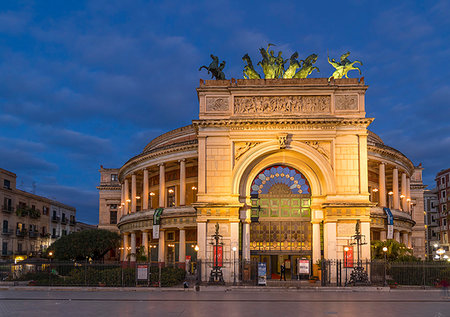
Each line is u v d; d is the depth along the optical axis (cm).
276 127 5359
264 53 5903
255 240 5625
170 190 7475
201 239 5256
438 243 11612
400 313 2767
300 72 5791
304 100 5438
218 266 4797
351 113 5369
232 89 5441
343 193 5244
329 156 5325
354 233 5197
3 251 9538
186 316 2600
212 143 5400
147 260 6631
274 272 5922
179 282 5031
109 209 10112
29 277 5134
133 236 7519
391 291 4334
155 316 2597
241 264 5175
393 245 5459
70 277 4769
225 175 5347
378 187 7612
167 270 4931
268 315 2648
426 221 12544
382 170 6931
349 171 5288
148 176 7725
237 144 5409
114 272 4641
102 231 7762
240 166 5344
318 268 5272
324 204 5222
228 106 5459
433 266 4775
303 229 5612
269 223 5656
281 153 5494
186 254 6856
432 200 12638
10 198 9975
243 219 5441
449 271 4769
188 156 6856
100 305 3131
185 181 7212
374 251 5481
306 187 5672
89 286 4541
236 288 4394
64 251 7381
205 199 5316
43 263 5228
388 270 5053
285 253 5578
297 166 5619
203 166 5356
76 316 2597
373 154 6812
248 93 5450
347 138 5331
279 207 5669
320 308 2992
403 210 7631
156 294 3962
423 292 4269
